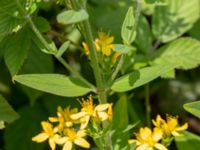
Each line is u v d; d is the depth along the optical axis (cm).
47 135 32
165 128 32
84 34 31
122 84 32
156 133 32
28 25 33
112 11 40
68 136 32
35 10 33
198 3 40
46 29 33
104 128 31
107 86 32
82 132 32
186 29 40
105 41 33
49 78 31
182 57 38
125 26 32
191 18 40
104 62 33
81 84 32
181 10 40
